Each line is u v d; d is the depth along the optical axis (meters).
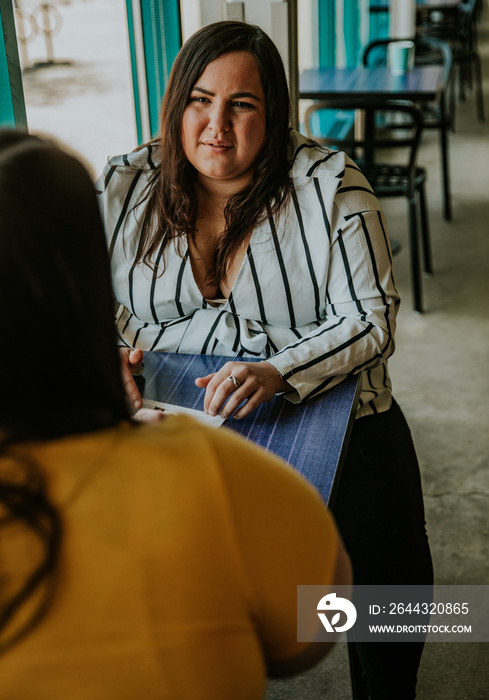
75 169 0.52
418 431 2.49
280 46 2.19
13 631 0.48
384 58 4.93
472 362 2.91
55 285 0.49
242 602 0.54
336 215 1.40
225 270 1.44
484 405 2.63
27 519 0.47
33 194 0.49
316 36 4.86
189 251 1.43
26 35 1.86
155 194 1.43
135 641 0.49
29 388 0.50
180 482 0.51
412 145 3.07
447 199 4.19
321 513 0.59
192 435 0.55
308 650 0.61
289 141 1.45
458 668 1.67
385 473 1.40
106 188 1.44
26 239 0.48
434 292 3.46
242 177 1.41
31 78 1.90
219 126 1.32
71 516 0.49
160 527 0.50
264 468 0.56
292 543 0.56
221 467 0.53
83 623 0.49
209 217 1.45
